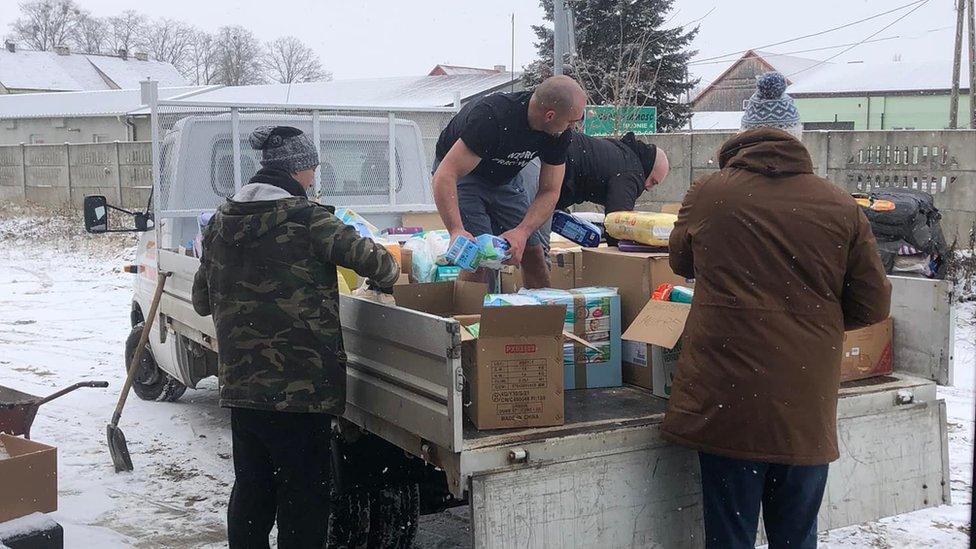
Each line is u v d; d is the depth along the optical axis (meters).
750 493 3.14
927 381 3.87
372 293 4.07
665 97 23.05
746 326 3.04
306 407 3.44
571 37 13.78
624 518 3.23
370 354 3.56
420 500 4.00
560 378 3.24
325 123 6.16
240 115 5.96
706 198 3.21
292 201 3.54
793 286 3.05
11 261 16.75
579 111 4.10
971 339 8.38
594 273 4.14
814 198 3.09
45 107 40.25
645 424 3.28
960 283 9.87
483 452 3.01
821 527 3.55
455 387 2.95
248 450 3.71
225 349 3.55
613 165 5.47
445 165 4.22
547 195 4.34
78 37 80.69
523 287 4.54
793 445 3.02
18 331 10.32
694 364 3.15
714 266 3.14
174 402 7.16
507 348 3.18
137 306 7.03
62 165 23.06
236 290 3.52
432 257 4.19
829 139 11.94
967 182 10.77
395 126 6.43
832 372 3.09
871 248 3.11
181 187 5.87
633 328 3.58
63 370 8.33
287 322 3.46
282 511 3.58
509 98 4.20
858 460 3.64
